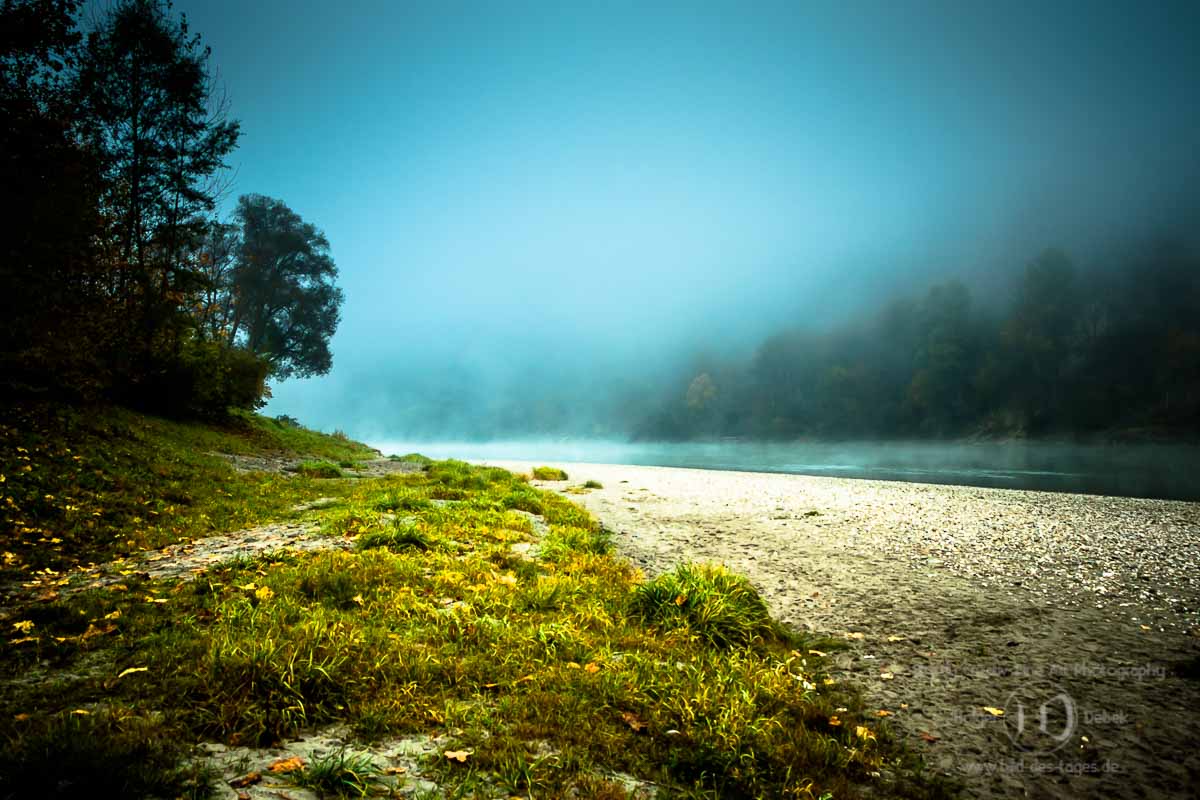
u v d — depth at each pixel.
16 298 13.76
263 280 50.62
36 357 14.54
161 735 3.21
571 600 6.55
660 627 5.93
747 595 6.56
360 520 10.06
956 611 7.23
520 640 5.08
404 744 3.47
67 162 14.73
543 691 4.24
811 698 4.66
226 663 3.92
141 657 4.23
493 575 7.18
